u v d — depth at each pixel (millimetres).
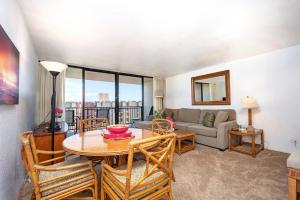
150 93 5898
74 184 1205
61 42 2498
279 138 2998
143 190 1076
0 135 1122
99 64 3922
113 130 1685
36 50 2877
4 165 1210
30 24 1925
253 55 3295
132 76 5254
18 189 1623
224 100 3904
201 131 3449
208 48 2840
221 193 1632
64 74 3836
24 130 1952
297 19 1867
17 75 1476
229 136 3098
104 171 1287
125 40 2430
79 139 1604
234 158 2639
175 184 1812
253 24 1981
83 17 1771
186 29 2088
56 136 2307
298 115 2770
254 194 1605
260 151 3000
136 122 4766
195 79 4660
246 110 3486
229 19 1854
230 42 2570
